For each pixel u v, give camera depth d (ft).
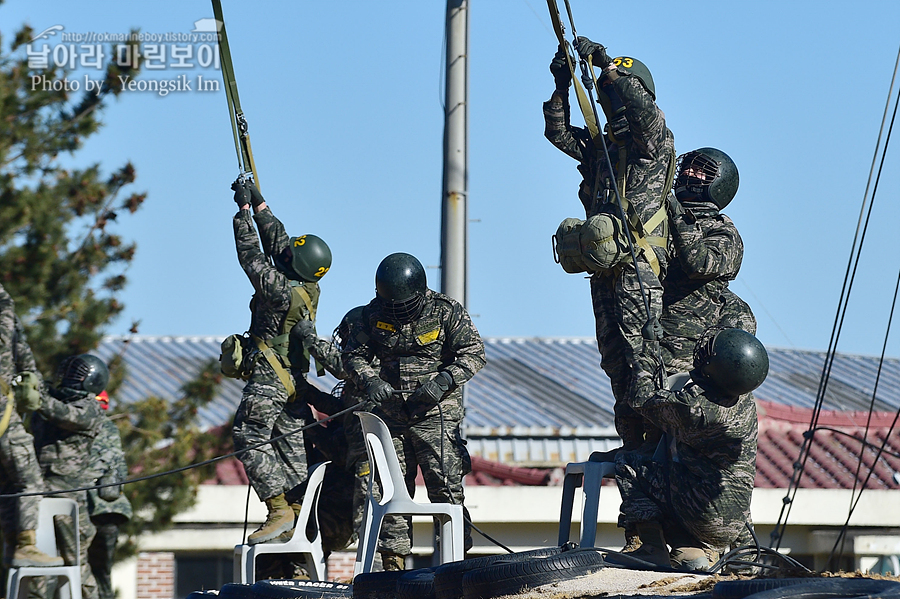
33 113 115.85
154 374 154.40
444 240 96.37
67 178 116.78
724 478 63.00
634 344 68.28
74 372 87.66
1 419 80.64
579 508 124.57
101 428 90.74
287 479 77.92
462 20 98.17
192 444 118.93
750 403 63.62
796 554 131.85
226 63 79.20
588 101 71.82
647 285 68.54
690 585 55.06
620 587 55.52
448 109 97.45
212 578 128.36
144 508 116.26
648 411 64.85
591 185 75.15
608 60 70.18
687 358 71.61
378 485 74.84
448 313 75.72
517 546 126.72
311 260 78.18
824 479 135.95
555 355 176.24
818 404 73.87
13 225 111.86
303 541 75.51
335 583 71.31
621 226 68.59
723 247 70.59
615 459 66.49
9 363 82.64
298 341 78.18
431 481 75.51
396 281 73.67
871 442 147.95
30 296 111.75
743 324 72.90
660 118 69.36
